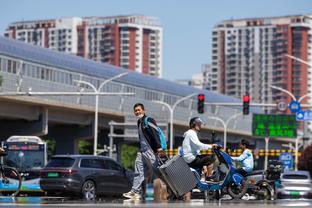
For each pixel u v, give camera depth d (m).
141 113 34.09
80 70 146.62
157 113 170.25
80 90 132.25
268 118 134.25
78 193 60.09
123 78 162.12
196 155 36.72
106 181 61.62
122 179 62.88
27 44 132.62
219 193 37.88
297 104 111.31
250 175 42.03
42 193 78.19
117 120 157.88
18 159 87.75
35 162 88.12
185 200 34.34
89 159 61.28
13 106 123.94
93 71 151.38
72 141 152.62
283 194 72.50
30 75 127.69
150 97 172.50
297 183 72.81
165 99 178.38
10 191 52.94
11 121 133.75
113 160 63.00
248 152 42.25
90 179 60.66
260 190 42.66
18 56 125.50
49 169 60.78
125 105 156.75
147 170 35.34
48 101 127.44
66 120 142.00
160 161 33.72
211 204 30.75
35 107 129.62
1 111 121.31
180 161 33.59
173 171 33.34
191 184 33.78
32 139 88.75
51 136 154.62
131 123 128.88
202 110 100.12
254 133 134.62
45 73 132.25
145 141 33.91
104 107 147.75
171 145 143.88
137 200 34.97
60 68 139.00
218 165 37.72
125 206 29.11
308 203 34.19
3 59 120.50
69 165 60.25
